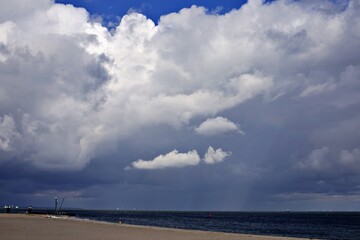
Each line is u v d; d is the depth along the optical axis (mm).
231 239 42562
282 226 128125
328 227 122812
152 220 157750
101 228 54250
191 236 44938
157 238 40375
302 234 87375
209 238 42812
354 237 79625
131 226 63562
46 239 36031
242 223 147625
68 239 36531
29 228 49562
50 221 70938
